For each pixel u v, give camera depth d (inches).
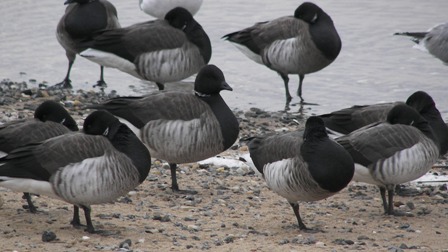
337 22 1144.2
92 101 862.5
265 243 477.7
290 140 505.0
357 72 997.2
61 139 476.1
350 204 586.9
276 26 881.5
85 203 478.6
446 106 887.7
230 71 1002.7
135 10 1179.9
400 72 995.3
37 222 507.8
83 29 866.1
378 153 535.2
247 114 842.8
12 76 973.2
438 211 568.4
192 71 794.2
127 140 488.1
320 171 482.9
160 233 493.4
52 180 464.8
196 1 973.8
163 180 630.5
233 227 515.5
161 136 581.6
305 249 466.0
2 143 520.7
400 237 501.4
